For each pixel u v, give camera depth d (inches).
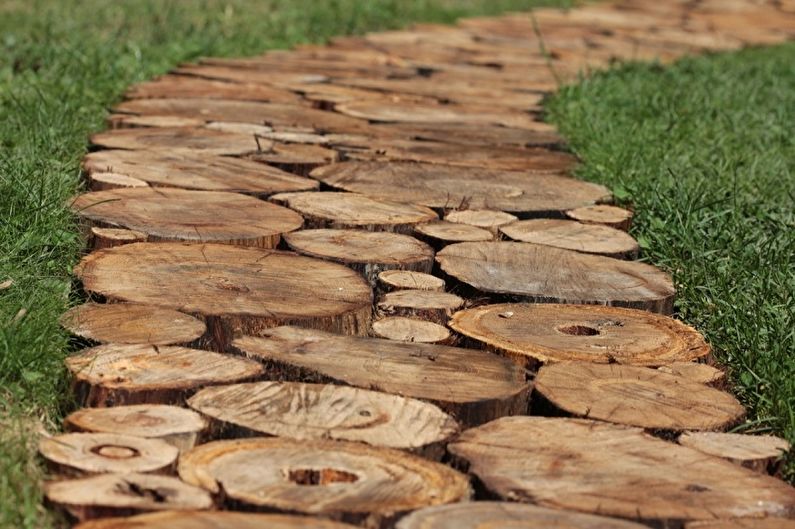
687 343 269.7
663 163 418.9
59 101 441.4
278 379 240.5
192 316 259.0
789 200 393.4
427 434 214.5
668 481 205.2
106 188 355.3
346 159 420.8
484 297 295.0
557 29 825.5
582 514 191.0
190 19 714.2
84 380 223.0
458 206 360.5
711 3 1033.5
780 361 263.3
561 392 237.8
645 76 609.0
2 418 219.9
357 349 250.5
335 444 206.8
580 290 297.1
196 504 184.4
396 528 182.1
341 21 776.3
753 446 223.1
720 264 321.4
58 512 183.2
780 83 618.8
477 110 530.9
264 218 333.1
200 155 402.0
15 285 265.0
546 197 378.0
